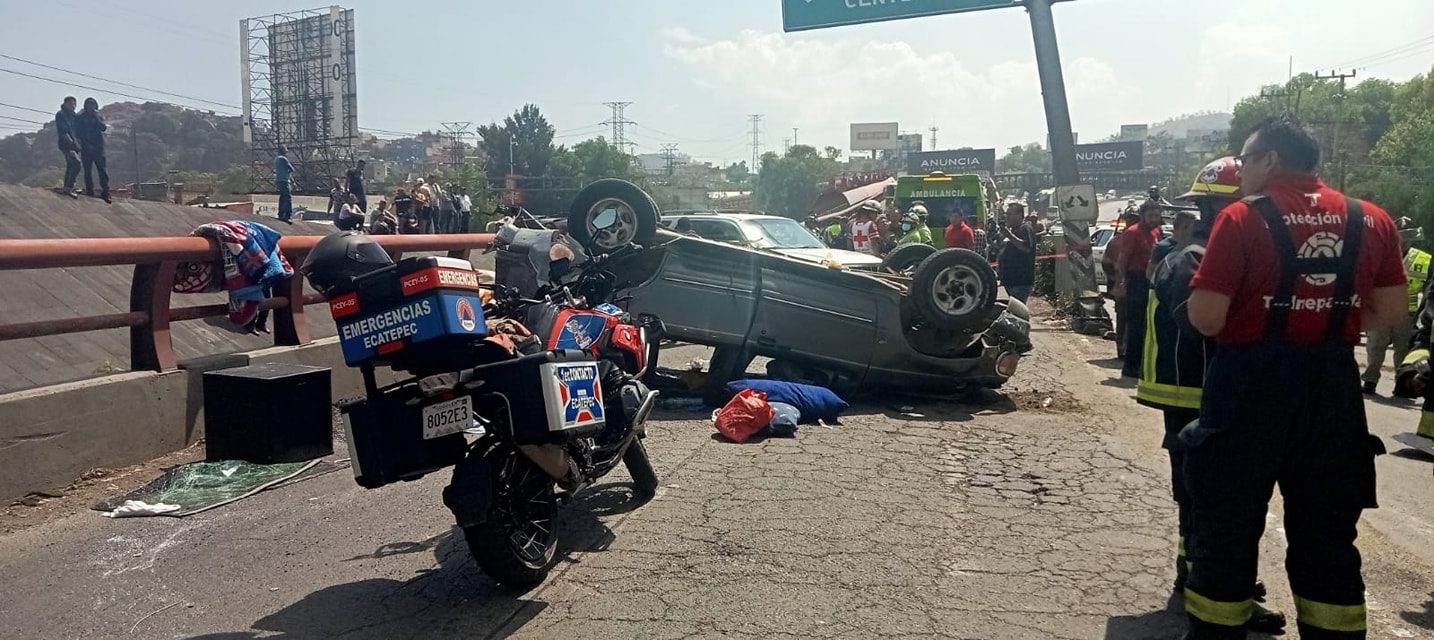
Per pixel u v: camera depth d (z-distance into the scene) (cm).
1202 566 353
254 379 606
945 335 877
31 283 1138
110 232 1564
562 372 449
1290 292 334
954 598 438
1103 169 10331
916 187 2358
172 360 677
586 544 507
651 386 865
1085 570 473
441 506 579
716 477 628
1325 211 339
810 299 852
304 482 627
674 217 1497
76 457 601
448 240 990
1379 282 346
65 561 492
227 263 708
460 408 432
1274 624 409
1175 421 433
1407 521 595
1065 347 1284
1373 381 1073
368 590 455
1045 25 1609
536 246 702
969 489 606
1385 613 443
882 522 540
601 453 527
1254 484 343
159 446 655
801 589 447
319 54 5300
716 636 400
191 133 11188
